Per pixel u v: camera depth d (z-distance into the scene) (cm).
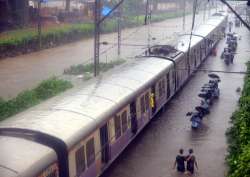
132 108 1916
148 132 2192
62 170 1259
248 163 1239
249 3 2030
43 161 1144
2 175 1020
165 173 1714
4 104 2108
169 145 2014
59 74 3359
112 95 1747
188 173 1706
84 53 4469
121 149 1773
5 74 3366
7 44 4084
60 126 1323
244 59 4353
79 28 5441
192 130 2230
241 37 6084
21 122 1323
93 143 1462
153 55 2817
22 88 2923
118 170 1731
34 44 4497
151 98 2208
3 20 5175
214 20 5959
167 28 6919
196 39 3859
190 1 10056
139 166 1775
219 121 2388
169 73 2623
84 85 1878
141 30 6644
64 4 8362
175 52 2991
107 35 5969
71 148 1280
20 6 5400
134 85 1978
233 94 2988
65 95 1692
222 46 5319
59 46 4941
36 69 3575
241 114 1811
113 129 1653
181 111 2573
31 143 1202
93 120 1459
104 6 6225
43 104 1563
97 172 1515
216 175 1700
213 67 3934
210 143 2044
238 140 1648
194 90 3098
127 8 7031
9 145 1170
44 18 5950
